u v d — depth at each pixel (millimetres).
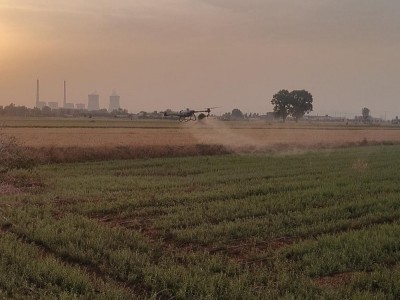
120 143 37719
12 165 23641
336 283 8039
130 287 7695
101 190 17156
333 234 10750
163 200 14875
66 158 30281
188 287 7504
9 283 7207
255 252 9633
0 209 13125
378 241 10016
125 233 10656
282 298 6988
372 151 42281
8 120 100688
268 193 16484
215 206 13758
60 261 8719
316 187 18016
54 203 14312
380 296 7230
